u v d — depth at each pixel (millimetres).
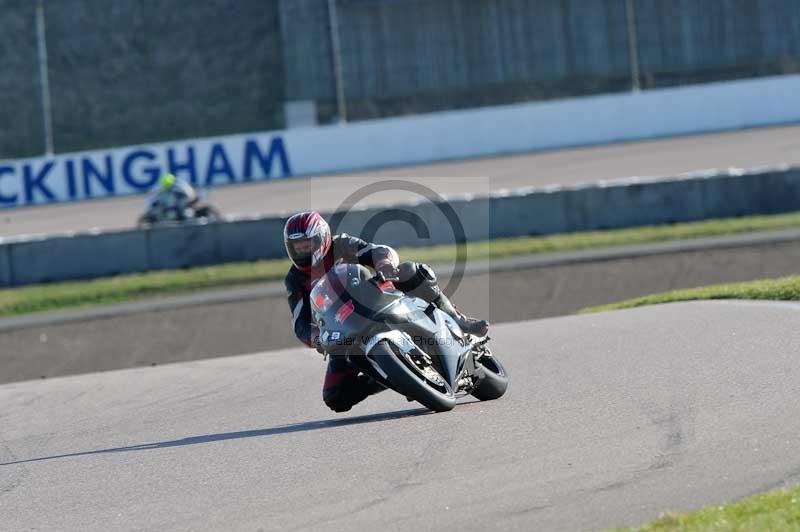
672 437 18516
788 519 13531
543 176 105062
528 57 154500
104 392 35406
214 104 156500
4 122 156250
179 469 20688
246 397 30797
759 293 35844
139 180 127375
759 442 17516
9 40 157750
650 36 153625
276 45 156875
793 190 78062
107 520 17266
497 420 21625
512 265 66438
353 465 19047
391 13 154125
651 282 59469
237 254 77188
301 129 127000
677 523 13836
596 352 29906
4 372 53719
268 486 18297
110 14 159000
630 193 78250
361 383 23875
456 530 14758
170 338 57062
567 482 16453
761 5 153125
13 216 118000
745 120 124062
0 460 24609
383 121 126688
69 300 69938
